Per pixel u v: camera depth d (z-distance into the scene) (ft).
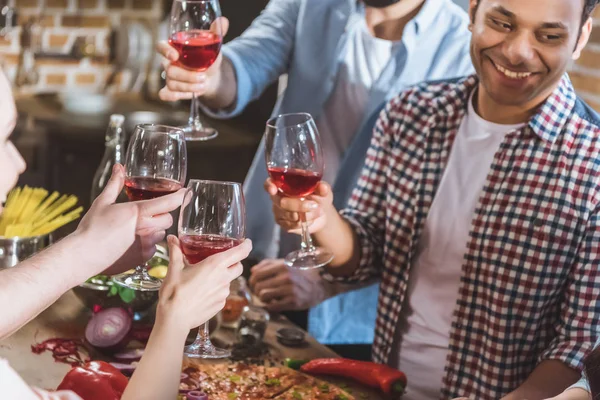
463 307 6.64
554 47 6.00
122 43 13.03
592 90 8.64
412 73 8.66
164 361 3.62
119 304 5.80
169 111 12.24
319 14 8.83
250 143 10.50
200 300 3.75
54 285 3.63
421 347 6.88
